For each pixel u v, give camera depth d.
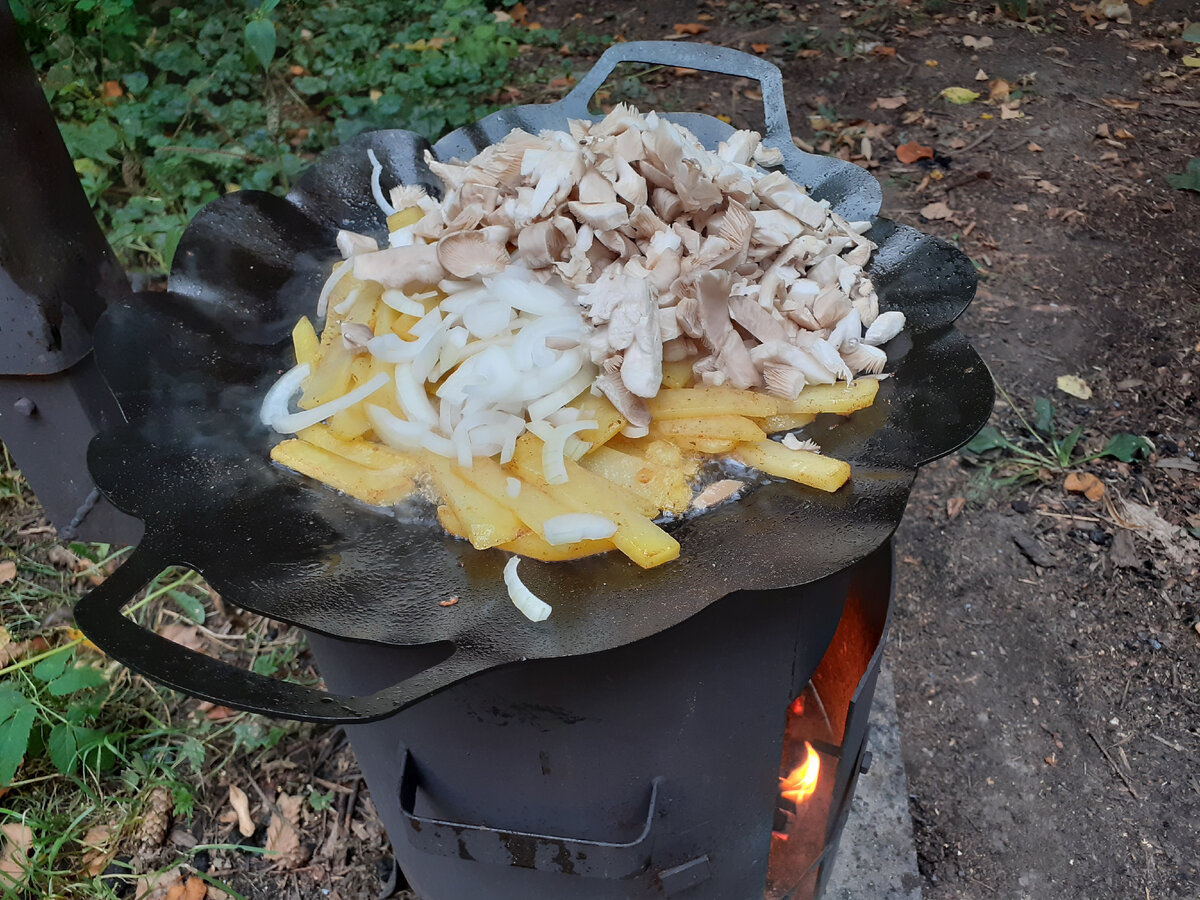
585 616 0.42
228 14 1.63
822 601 0.50
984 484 1.06
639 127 0.60
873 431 0.52
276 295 0.64
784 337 0.54
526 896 0.61
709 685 0.50
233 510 0.49
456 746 0.52
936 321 0.59
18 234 0.65
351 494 0.50
